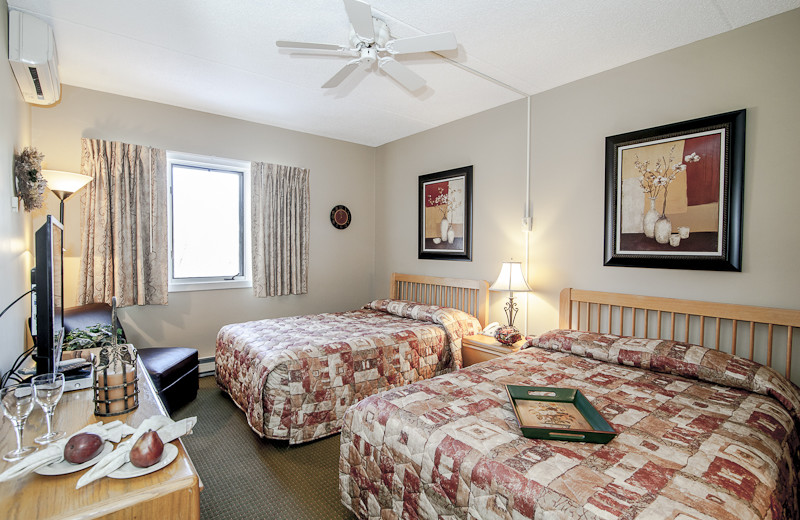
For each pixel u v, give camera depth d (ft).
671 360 6.89
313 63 9.05
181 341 12.17
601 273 9.41
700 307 7.73
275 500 6.59
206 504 6.46
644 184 8.53
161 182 11.51
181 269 12.56
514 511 3.77
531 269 10.89
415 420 5.22
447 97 11.03
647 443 4.54
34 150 7.46
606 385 6.44
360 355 9.11
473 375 6.95
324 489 6.89
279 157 14.02
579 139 9.80
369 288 16.80
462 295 12.85
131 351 6.81
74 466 3.32
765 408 5.52
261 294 13.37
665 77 8.33
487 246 12.10
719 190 7.51
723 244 7.48
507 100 11.26
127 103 11.05
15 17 6.82
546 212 10.54
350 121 13.32
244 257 13.66
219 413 9.77
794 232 6.81
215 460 7.74
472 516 4.13
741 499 3.52
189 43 8.15
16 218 7.09
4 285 6.01
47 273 4.71
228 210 13.39
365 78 9.80
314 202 14.99
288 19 7.28
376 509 5.42
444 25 7.43
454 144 13.16
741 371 6.24
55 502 2.89
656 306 8.34
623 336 8.52
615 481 3.79
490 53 8.48
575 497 3.56
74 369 5.67
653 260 8.40
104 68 9.30
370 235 16.78
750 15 6.98
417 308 12.26
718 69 7.60
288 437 8.04
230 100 11.40
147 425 3.85
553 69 9.26
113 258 10.71
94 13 7.04
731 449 4.39
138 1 6.70
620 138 8.89
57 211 10.07
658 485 3.72
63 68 9.31
